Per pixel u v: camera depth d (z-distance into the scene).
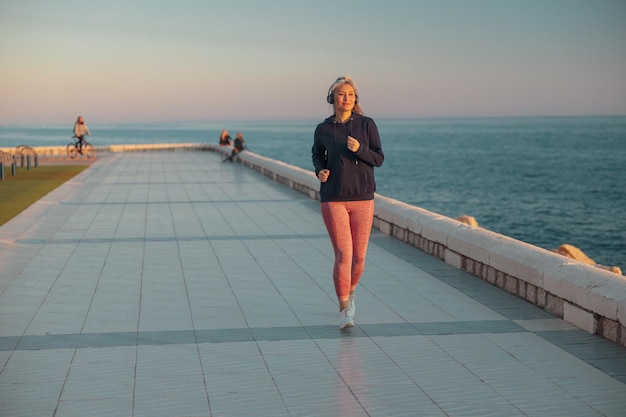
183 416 4.32
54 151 37.56
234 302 7.27
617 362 5.39
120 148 42.38
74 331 6.19
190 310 6.94
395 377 5.05
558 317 6.68
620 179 64.31
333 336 6.06
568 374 5.12
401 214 10.91
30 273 8.69
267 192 19.06
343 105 6.16
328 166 6.31
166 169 27.95
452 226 9.27
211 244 10.86
